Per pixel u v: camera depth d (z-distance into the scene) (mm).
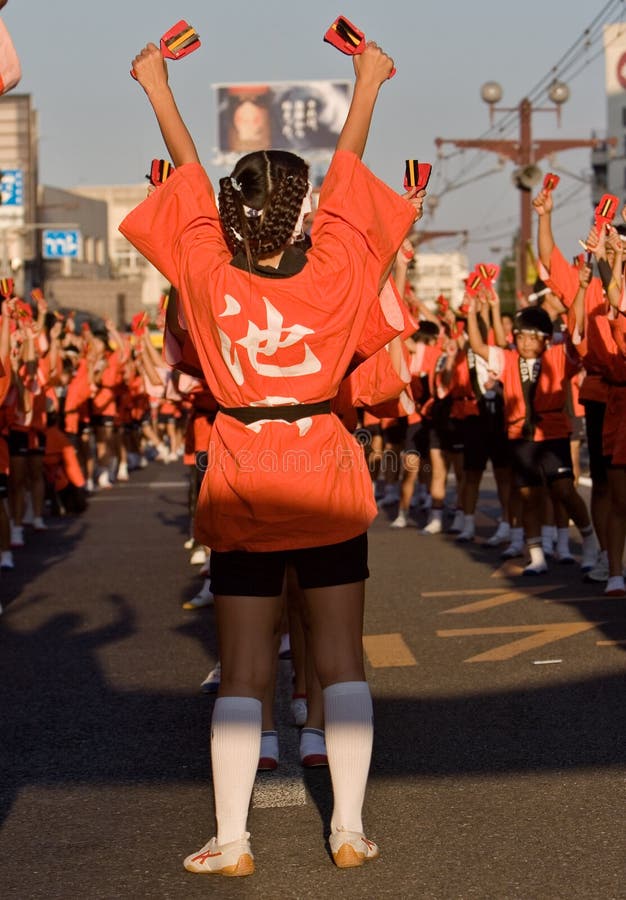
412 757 5246
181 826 4555
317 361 3807
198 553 11328
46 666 7266
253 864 4105
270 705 5281
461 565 10680
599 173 80250
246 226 3803
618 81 78750
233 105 76438
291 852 4273
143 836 4465
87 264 84000
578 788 4789
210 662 7254
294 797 4848
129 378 21516
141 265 99562
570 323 8828
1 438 10914
